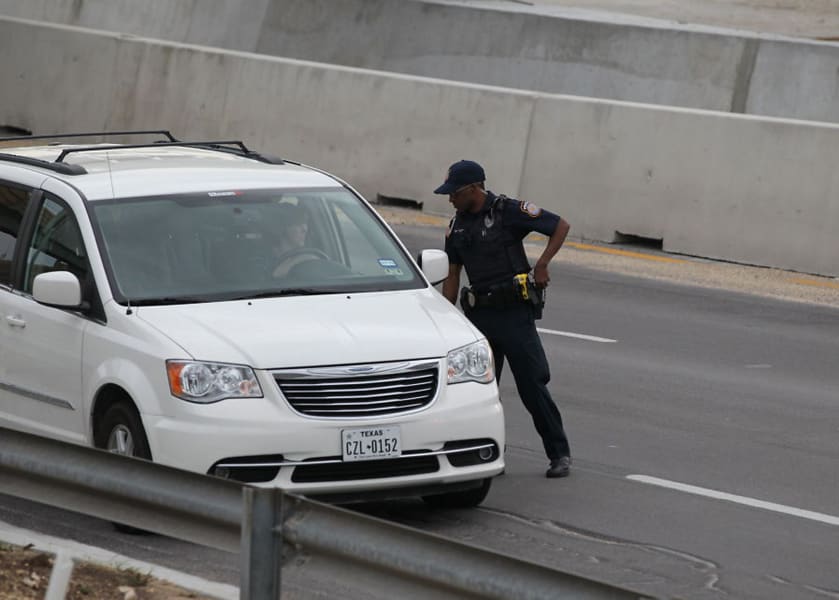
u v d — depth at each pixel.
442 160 61.12
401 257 26.42
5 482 17.34
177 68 71.56
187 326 23.12
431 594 13.80
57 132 76.75
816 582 21.75
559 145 57.38
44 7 93.50
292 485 22.09
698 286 49.16
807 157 51.41
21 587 19.56
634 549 23.22
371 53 82.31
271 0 85.81
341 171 64.31
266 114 67.31
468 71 79.25
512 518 24.84
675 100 73.69
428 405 23.00
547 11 82.81
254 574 14.70
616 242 56.00
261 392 22.23
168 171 26.86
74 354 24.20
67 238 25.28
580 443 30.19
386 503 25.70
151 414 22.47
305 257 25.50
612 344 40.69
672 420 32.28
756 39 72.19
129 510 16.17
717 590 21.28
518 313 27.03
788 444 30.34
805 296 47.78
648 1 89.44
